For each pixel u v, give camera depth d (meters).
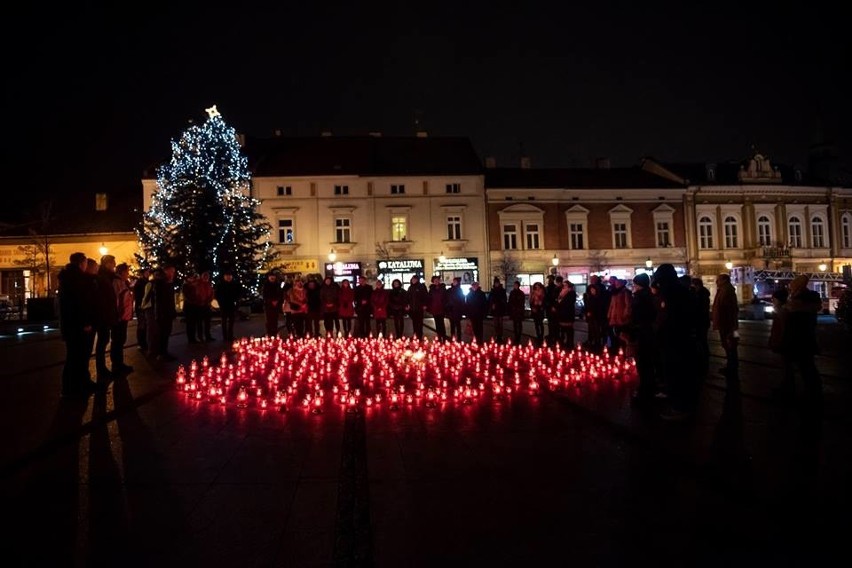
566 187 53.62
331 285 20.89
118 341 12.86
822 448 7.34
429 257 51.53
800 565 4.42
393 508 5.42
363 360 15.03
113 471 6.36
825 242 57.44
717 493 5.84
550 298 19.44
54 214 54.34
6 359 15.82
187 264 38.44
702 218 55.72
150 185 51.50
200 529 4.92
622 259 54.03
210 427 8.38
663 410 8.97
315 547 4.63
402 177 51.59
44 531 4.88
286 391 10.99
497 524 5.10
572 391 11.31
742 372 13.66
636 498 5.70
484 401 10.37
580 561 4.46
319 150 54.66
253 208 42.81
